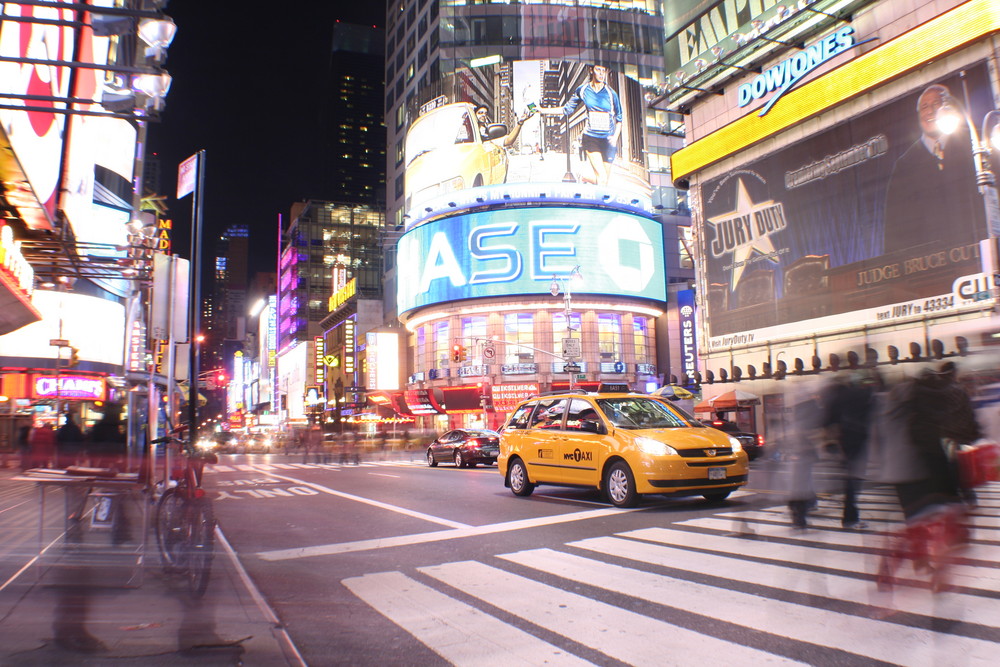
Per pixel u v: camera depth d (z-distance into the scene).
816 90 30.25
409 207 61.84
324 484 16.69
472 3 63.91
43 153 10.36
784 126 31.83
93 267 14.50
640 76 63.69
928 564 4.01
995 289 19.78
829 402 5.27
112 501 7.17
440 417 58.81
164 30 6.41
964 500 4.13
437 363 58.94
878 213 27.91
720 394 35.06
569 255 54.06
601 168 56.72
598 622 4.56
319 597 5.49
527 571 6.19
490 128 57.19
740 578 5.53
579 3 63.94
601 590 5.39
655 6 66.00
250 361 181.12
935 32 25.66
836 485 5.83
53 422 30.56
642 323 58.28
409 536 8.38
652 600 5.03
